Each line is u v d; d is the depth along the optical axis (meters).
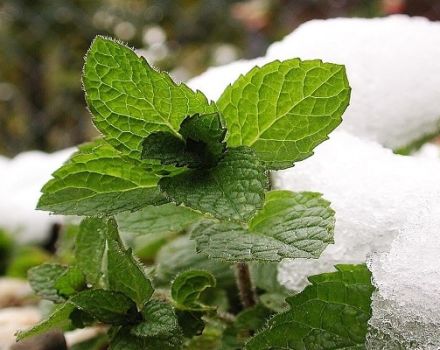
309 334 0.34
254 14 1.29
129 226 0.37
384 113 0.42
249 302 0.39
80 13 1.33
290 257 0.33
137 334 0.34
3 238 0.68
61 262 0.51
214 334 0.40
